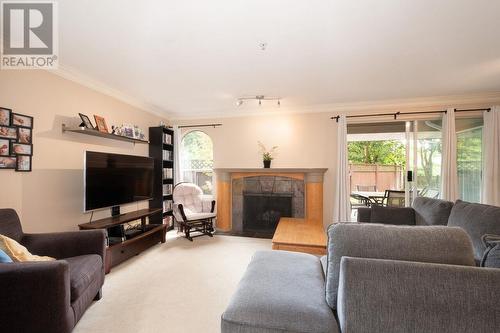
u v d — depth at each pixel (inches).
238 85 129.1
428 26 75.5
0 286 53.1
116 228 114.3
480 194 146.6
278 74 114.1
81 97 116.5
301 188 173.6
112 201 117.0
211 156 194.5
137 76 116.6
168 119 193.8
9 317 53.7
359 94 144.5
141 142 154.5
